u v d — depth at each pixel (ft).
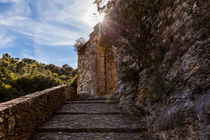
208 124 6.01
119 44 17.63
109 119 14.48
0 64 74.23
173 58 11.46
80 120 14.33
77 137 10.98
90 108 18.42
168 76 10.68
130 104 15.76
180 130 7.60
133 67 17.92
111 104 20.29
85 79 38.60
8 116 8.09
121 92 18.88
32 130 11.14
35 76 40.88
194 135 6.67
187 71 9.00
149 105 12.23
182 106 8.01
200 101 6.96
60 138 10.77
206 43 8.48
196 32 9.78
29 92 35.04
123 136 11.12
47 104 14.61
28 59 134.72
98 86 32.32
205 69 7.81
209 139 5.70
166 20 13.62
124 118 14.76
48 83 40.60
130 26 15.46
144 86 13.66
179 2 12.05
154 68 13.51
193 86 8.04
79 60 43.62
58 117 15.46
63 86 21.12
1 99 28.53
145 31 15.20
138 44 15.61
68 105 20.25
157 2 13.87
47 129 12.07
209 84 7.17
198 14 9.50
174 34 12.39
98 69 33.06
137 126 12.44
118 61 24.25
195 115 6.82
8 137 7.95
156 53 14.66
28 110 10.62
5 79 36.63
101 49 33.78
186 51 10.28
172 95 9.53
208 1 8.98
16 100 10.38
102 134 11.56
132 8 14.03
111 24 16.97
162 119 9.47
